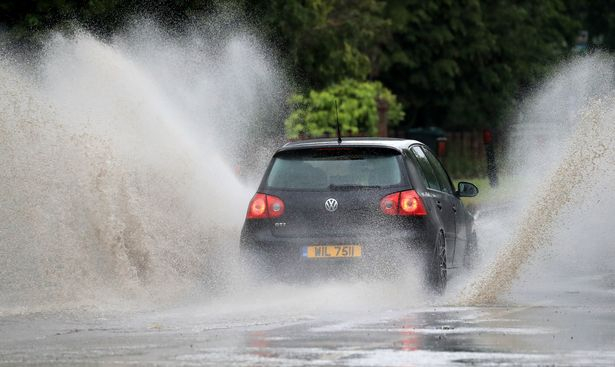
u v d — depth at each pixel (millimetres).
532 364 21594
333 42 83375
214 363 21734
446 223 34688
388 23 97062
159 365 21594
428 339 24766
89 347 23891
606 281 37719
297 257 32625
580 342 24344
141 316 29141
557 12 141375
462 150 130125
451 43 129250
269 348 23516
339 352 22953
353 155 33219
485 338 24922
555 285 36719
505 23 132875
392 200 32594
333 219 32625
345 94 87188
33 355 22891
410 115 136375
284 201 32938
